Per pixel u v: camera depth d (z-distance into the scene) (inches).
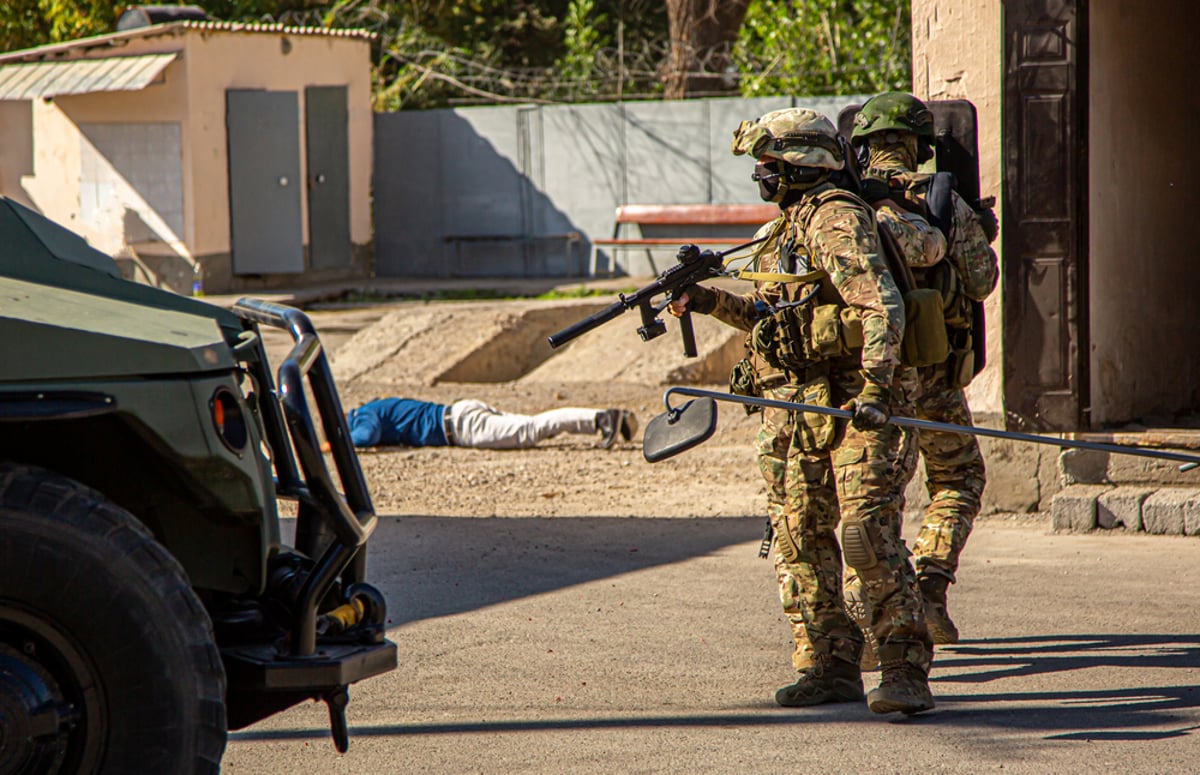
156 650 322.7
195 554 360.8
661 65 2763.3
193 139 2215.8
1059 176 762.2
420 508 887.7
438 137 2455.7
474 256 2458.2
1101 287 816.9
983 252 532.1
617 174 2353.6
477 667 541.6
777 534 506.6
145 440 329.4
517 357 1549.0
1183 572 668.7
